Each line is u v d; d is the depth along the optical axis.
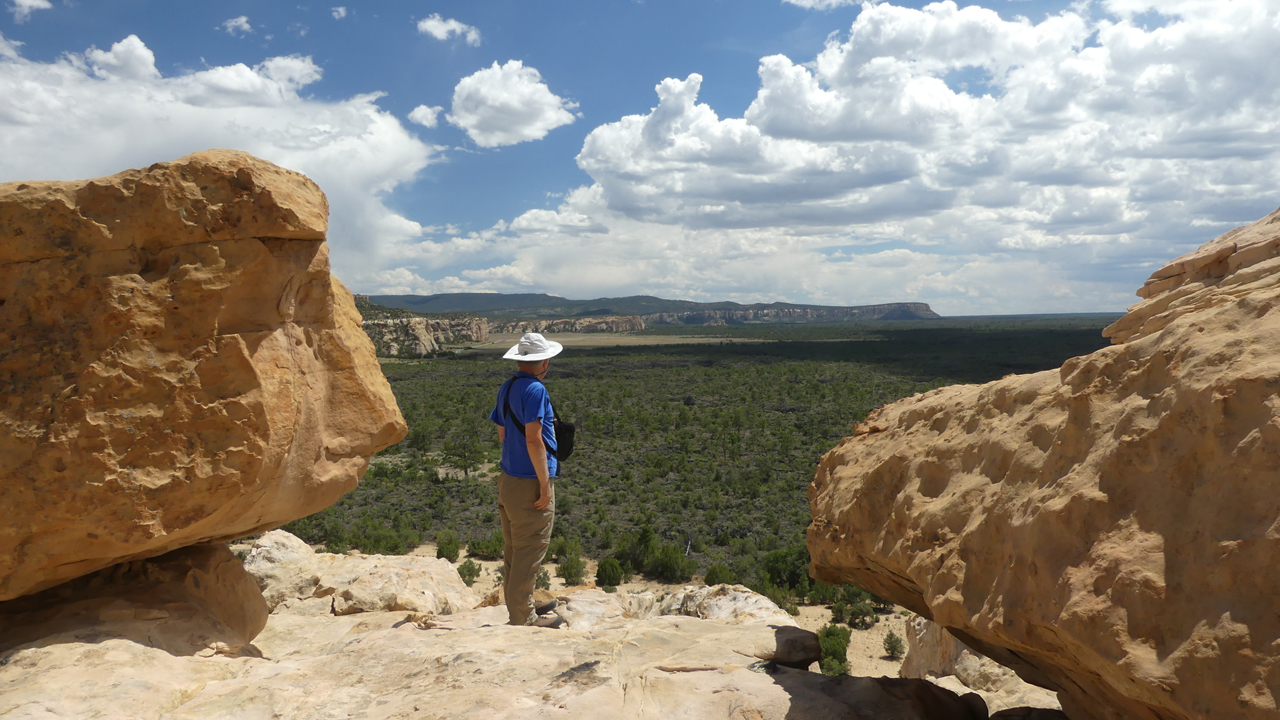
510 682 2.92
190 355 3.38
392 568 6.57
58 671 2.81
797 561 33.09
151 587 3.72
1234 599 1.60
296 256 3.83
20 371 3.17
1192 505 1.76
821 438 77.25
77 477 3.10
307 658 3.53
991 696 3.89
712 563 35.97
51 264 3.27
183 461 3.30
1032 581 2.03
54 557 3.13
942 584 2.40
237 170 3.55
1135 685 1.73
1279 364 1.71
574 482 56.44
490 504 47.38
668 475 60.50
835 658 21.89
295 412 3.72
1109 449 1.98
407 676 3.06
